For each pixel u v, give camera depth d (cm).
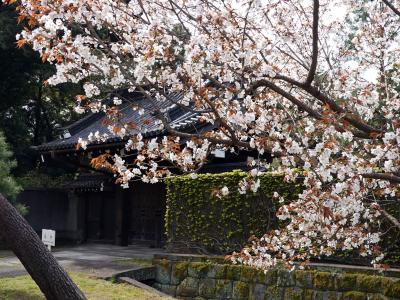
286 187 793
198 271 830
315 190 413
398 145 382
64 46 386
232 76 432
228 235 854
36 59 1600
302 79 564
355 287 683
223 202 866
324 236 506
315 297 709
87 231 1603
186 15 447
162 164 833
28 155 1892
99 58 425
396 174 413
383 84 588
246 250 543
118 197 1449
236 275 789
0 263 1017
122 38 441
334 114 381
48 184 1748
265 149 412
